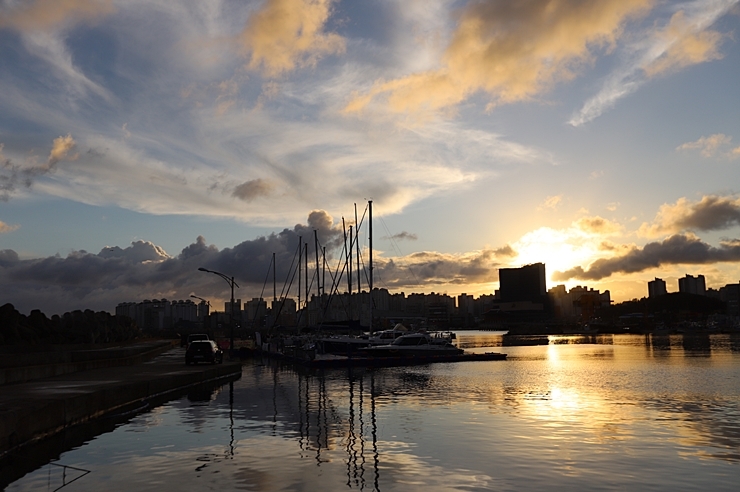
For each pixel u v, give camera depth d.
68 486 12.59
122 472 13.70
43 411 17.80
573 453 15.55
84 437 18.14
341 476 13.23
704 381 36.75
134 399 25.97
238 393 31.55
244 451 15.94
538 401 26.91
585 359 63.59
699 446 16.42
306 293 91.81
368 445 16.70
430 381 38.62
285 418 22.09
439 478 13.05
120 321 81.00
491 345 118.56
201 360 46.25
